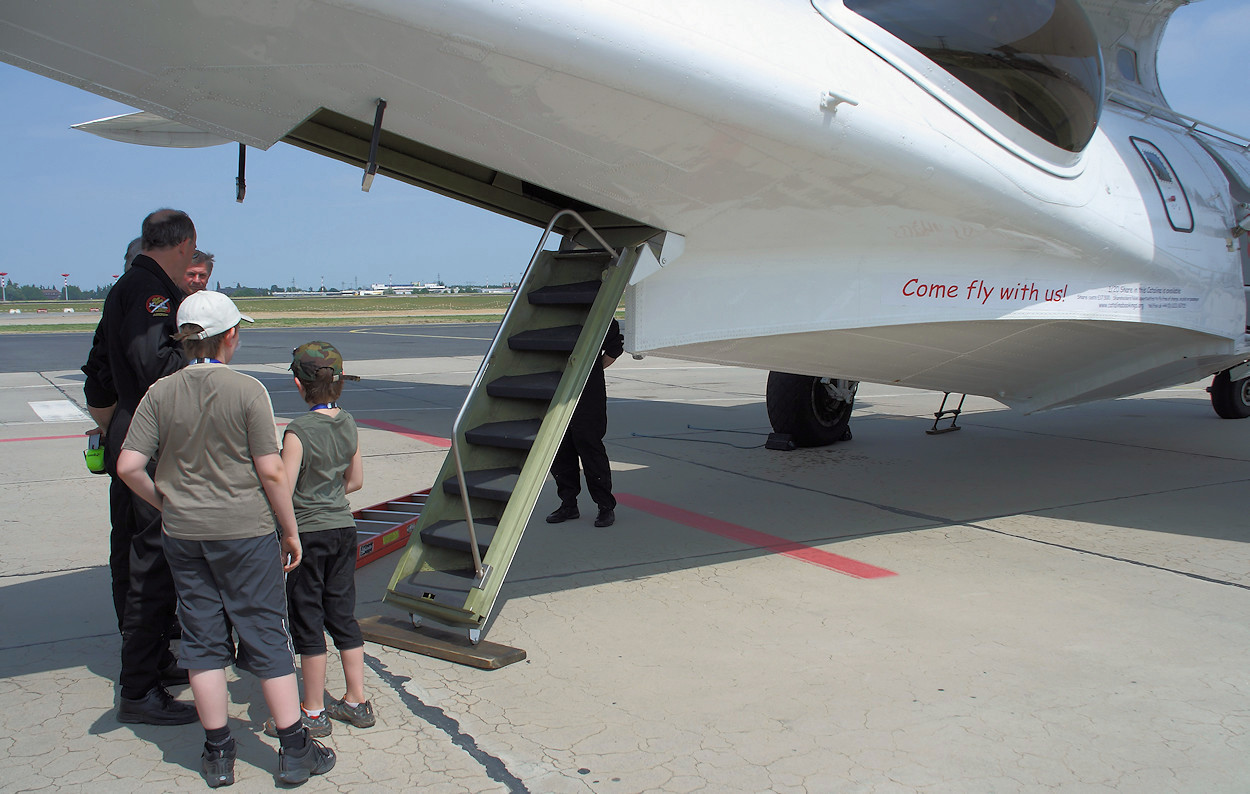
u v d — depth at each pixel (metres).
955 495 6.26
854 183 4.20
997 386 6.25
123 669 2.86
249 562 2.49
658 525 5.43
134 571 2.80
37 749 2.72
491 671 3.31
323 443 2.78
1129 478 6.84
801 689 3.13
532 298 4.31
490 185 4.54
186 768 2.62
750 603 4.03
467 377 14.96
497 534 3.58
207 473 2.46
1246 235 6.75
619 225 4.29
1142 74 6.78
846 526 5.42
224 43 2.97
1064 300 5.23
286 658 2.54
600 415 5.22
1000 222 4.75
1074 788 2.49
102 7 2.76
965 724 2.87
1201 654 3.45
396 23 2.99
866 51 4.17
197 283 3.41
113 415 3.05
